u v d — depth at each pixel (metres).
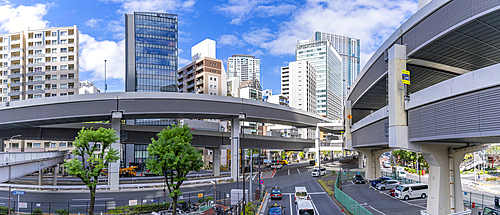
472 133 19.58
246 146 81.88
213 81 130.38
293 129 152.38
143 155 105.62
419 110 25.73
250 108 70.69
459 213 25.12
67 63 101.75
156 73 114.69
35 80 101.19
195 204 40.25
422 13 26.42
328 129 101.56
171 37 118.75
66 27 103.19
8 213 35.16
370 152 67.06
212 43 146.62
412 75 38.91
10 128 62.22
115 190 55.62
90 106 56.53
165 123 111.38
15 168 33.62
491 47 28.28
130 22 117.56
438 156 27.80
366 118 43.22
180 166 32.81
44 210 38.97
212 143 77.19
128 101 58.03
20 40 102.75
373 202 41.00
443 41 26.73
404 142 27.44
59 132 64.31
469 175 81.31
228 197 46.62
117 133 58.09
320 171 77.88
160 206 38.69
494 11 20.39
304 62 195.62
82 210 38.81
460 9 22.64
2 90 101.19
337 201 42.38
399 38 30.78
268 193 52.12
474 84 19.14
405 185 43.44
